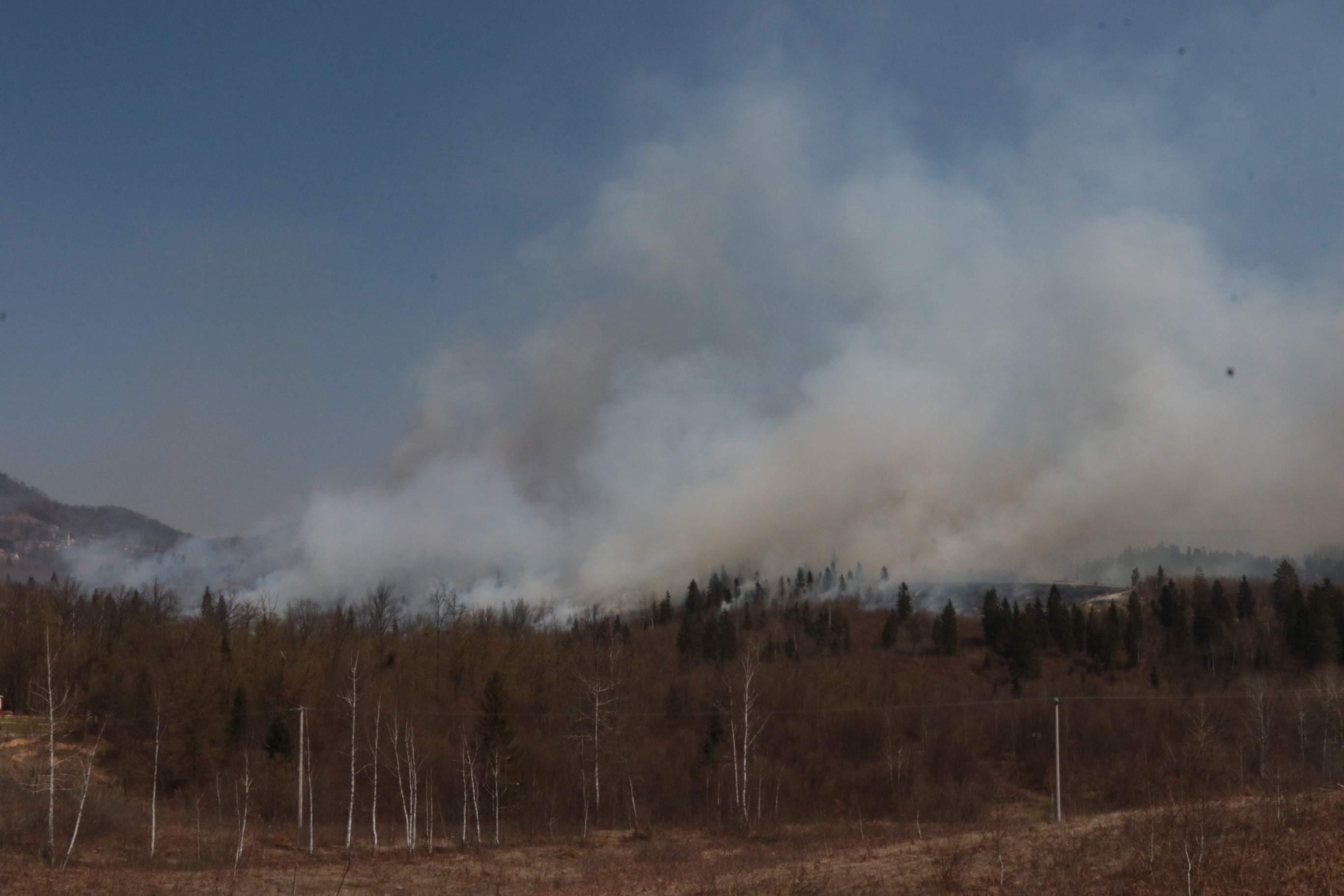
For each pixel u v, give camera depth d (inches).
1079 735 4389.8
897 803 3703.3
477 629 5211.6
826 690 4936.0
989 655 6274.6
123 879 2112.5
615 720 4136.3
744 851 2746.1
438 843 2965.1
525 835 3211.1
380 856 2659.9
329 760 3754.9
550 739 4138.8
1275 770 2856.8
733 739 3570.4
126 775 3415.4
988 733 4537.4
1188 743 3420.3
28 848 2369.6
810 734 4468.5
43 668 3973.9
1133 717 4493.1
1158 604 7007.9
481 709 3946.9
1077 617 6545.3
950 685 5403.5
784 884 1955.0
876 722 4542.3
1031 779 4077.3
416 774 3432.6
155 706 3486.7
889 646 6678.2
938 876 1857.8
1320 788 2279.8
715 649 5885.8
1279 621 6402.6
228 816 3169.3
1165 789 2635.3
